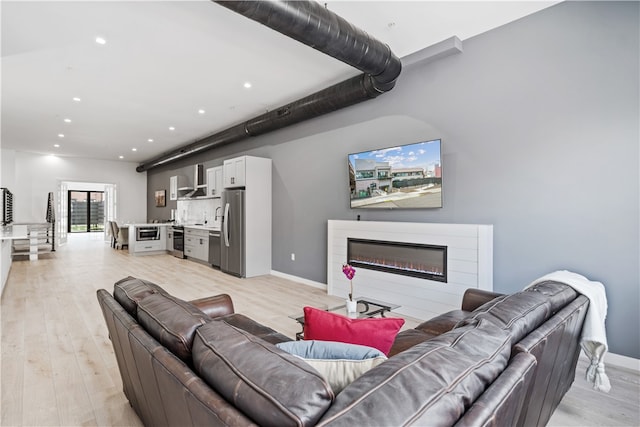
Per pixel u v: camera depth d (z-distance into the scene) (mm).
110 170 10742
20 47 3328
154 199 10914
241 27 3006
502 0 2676
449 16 2889
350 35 2672
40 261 7070
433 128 3549
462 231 3174
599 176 2557
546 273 2814
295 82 4270
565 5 2693
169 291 4695
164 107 5242
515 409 938
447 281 3289
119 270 6160
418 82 3668
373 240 3943
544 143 2814
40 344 2809
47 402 1987
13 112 5465
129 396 1877
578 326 1720
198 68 3848
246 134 5809
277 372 833
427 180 3482
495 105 3090
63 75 4004
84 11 2742
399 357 892
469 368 876
